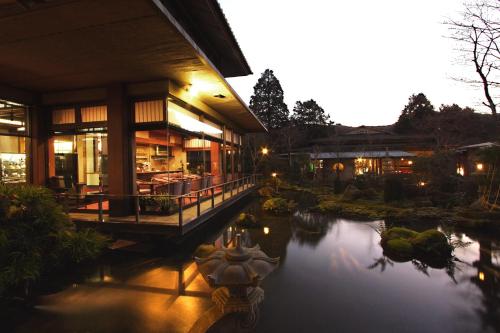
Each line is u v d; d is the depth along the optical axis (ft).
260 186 67.10
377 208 38.88
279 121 127.65
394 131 119.85
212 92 26.81
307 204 45.68
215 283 8.52
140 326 10.97
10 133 23.63
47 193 17.40
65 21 13.07
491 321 11.80
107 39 15.06
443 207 37.68
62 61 18.11
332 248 22.36
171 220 20.39
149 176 35.35
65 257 16.84
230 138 48.80
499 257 19.98
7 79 21.56
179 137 46.57
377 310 12.70
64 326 10.98
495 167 32.55
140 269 17.03
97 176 31.73
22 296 13.47
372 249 22.09
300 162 79.30
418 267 18.13
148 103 22.77
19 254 14.28
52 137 26.35
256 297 9.93
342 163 82.84
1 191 15.62
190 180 28.35
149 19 12.98
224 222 31.96
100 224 20.21
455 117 73.46
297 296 14.08
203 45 32.68
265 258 9.68
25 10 12.01
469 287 15.19
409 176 46.96
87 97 24.03
